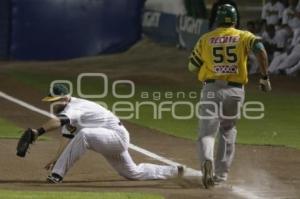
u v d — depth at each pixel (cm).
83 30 7788
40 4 7681
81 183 2648
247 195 2497
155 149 3419
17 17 7656
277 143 3659
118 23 7862
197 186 2648
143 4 7944
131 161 2700
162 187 2614
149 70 6700
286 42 6450
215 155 2848
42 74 6469
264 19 6675
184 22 7544
